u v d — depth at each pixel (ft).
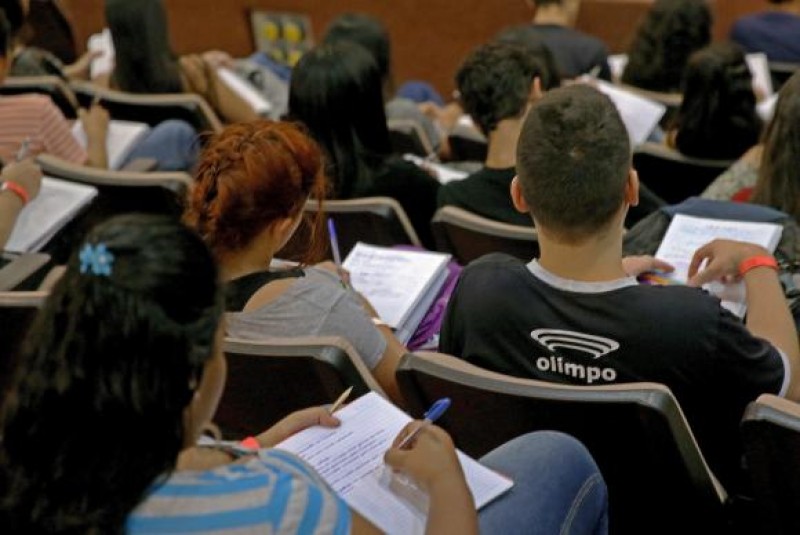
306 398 7.27
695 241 9.14
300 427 6.33
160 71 16.62
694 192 13.47
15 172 10.43
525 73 11.41
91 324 4.27
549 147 6.97
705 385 6.89
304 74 11.11
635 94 16.79
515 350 7.14
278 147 7.29
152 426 4.33
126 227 4.42
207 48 23.58
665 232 9.49
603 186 6.88
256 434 7.88
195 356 4.37
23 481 4.32
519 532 5.89
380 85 11.27
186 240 4.44
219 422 7.96
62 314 4.35
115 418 4.27
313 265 8.89
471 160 15.53
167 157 14.20
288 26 23.21
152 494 4.44
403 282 9.35
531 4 21.62
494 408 6.75
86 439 4.27
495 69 11.28
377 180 11.43
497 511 5.96
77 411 4.27
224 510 4.50
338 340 6.95
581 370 6.97
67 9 23.98
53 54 20.25
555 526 6.04
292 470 4.83
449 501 5.29
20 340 7.16
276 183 7.21
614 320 6.86
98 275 4.31
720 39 24.30
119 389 4.25
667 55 17.88
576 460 6.29
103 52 19.77
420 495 5.64
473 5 23.70
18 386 4.38
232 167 7.20
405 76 24.71
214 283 4.47
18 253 10.10
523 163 7.09
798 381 7.59
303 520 4.59
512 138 11.44
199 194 7.30
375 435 6.20
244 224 7.26
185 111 15.39
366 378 7.10
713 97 12.73
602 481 6.42
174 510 4.45
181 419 4.45
